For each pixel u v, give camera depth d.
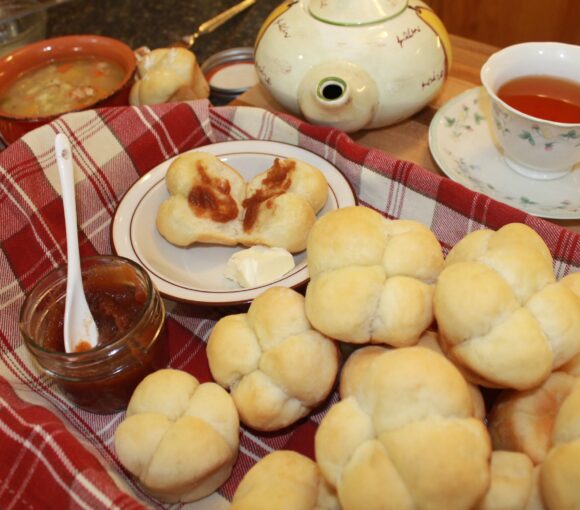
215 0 1.58
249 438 0.65
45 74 1.15
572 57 0.84
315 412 0.66
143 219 0.80
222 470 0.59
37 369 0.70
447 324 0.52
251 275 0.72
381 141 0.94
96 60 1.17
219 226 0.79
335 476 0.47
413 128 0.96
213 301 0.67
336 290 0.55
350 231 0.58
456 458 0.43
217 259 0.81
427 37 0.85
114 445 0.63
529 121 0.75
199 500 0.60
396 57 0.83
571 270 0.68
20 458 0.54
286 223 0.75
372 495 0.44
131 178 0.89
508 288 0.51
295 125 0.88
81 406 0.66
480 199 0.74
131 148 0.88
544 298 0.51
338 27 0.84
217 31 1.44
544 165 0.80
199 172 0.80
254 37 1.41
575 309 0.51
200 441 0.56
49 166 0.82
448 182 0.77
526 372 0.50
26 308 0.64
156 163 0.91
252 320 0.62
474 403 0.54
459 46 1.11
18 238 0.78
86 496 0.49
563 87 0.84
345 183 0.80
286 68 0.86
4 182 0.78
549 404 0.53
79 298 0.67
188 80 1.04
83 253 0.83
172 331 0.75
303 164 0.80
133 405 0.60
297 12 0.87
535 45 0.86
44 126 0.84
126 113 0.89
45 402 0.66
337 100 0.82
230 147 0.87
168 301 0.78
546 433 0.52
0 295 0.74
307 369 0.58
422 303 0.56
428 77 0.86
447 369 0.48
